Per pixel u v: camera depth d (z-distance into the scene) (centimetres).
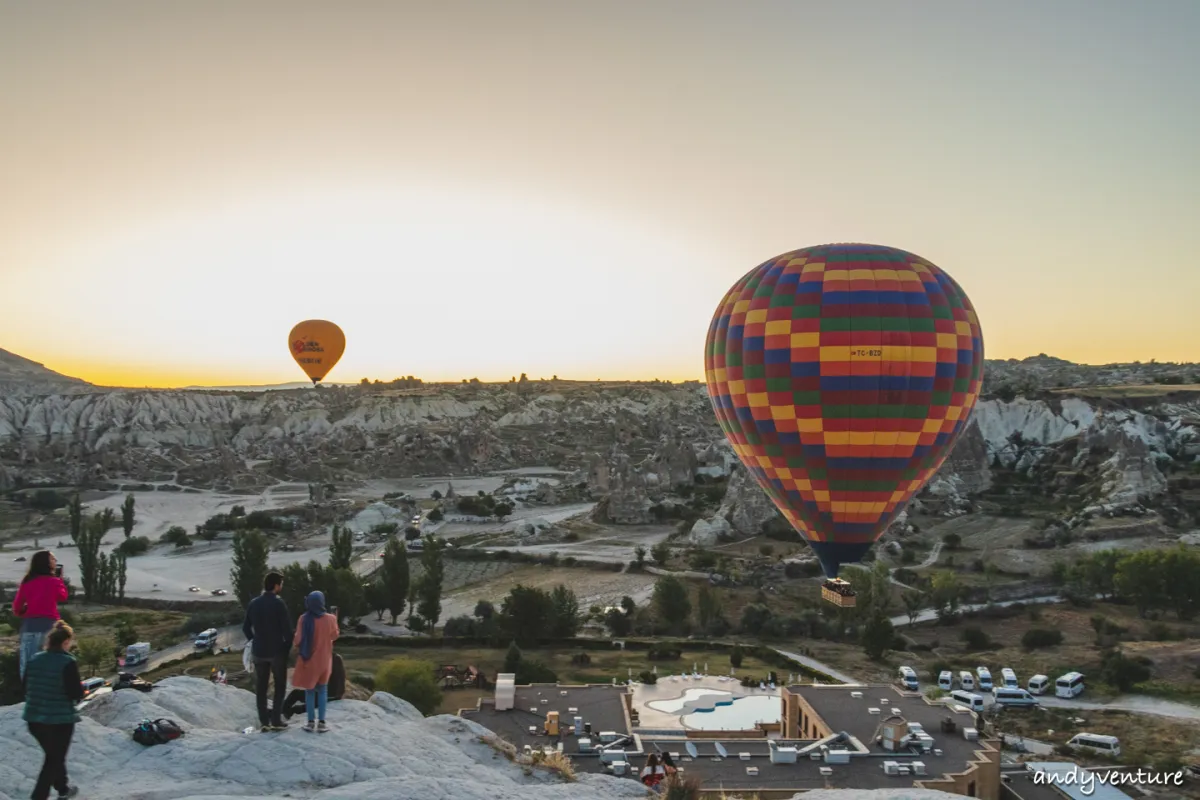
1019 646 8431
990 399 18800
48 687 1566
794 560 11469
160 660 8469
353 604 9394
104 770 1772
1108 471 14325
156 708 2059
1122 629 8600
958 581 10512
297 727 1962
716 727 5888
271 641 1934
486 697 6644
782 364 4794
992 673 7669
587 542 13925
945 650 8469
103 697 2103
